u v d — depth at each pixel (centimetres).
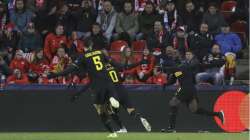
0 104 4450
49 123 4484
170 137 3831
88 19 5484
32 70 4806
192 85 4234
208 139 3672
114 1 6088
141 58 4884
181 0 5781
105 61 3819
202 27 5162
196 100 4272
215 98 4600
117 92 3797
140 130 4525
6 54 4969
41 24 5541
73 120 4500
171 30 5262
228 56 4950
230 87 4612
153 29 5338
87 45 3862
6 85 4453
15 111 4459
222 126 4603
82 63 3816
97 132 4462
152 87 4531
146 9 5453
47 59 4991
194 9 5781
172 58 4747
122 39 5306
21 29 5478
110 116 4128
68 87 4494
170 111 4362
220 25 5575
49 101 4488
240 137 3891
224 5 6331
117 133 4228
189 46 5144
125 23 5459
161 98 4541
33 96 4478
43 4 5744
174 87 4550
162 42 5125
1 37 5162
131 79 4759
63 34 5191
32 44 5156
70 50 4950
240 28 5969
